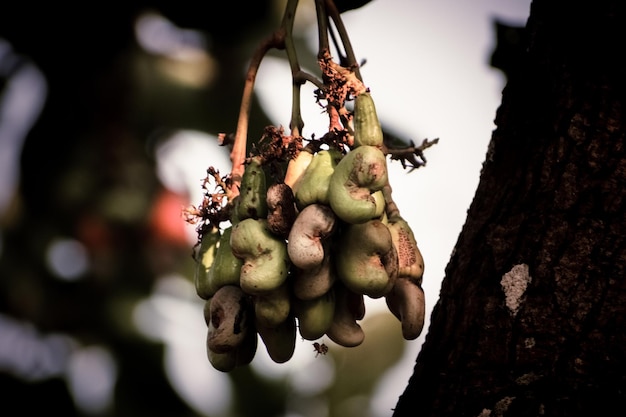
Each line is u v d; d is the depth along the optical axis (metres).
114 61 1.88
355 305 1.31
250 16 1.82
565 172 1.30
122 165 2.03
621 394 1.28
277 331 1.31
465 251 1.33
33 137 1.98
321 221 1.27
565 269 1.30
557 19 1.32
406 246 1.32
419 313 1.31
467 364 1.32
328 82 1.32
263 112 2.01
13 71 1.93
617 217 1.29
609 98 1.30
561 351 1.29
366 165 1.26
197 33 1.99
